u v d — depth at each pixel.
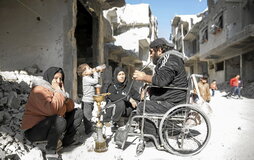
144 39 26.78
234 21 19.27
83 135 3.90
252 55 17.72
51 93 2.70
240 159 2.72
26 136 2.75
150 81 3.08
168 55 3.09
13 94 4.22
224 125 4.49
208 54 21.69
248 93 14.46
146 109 3.11
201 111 2.95
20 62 6.54
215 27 21.12
